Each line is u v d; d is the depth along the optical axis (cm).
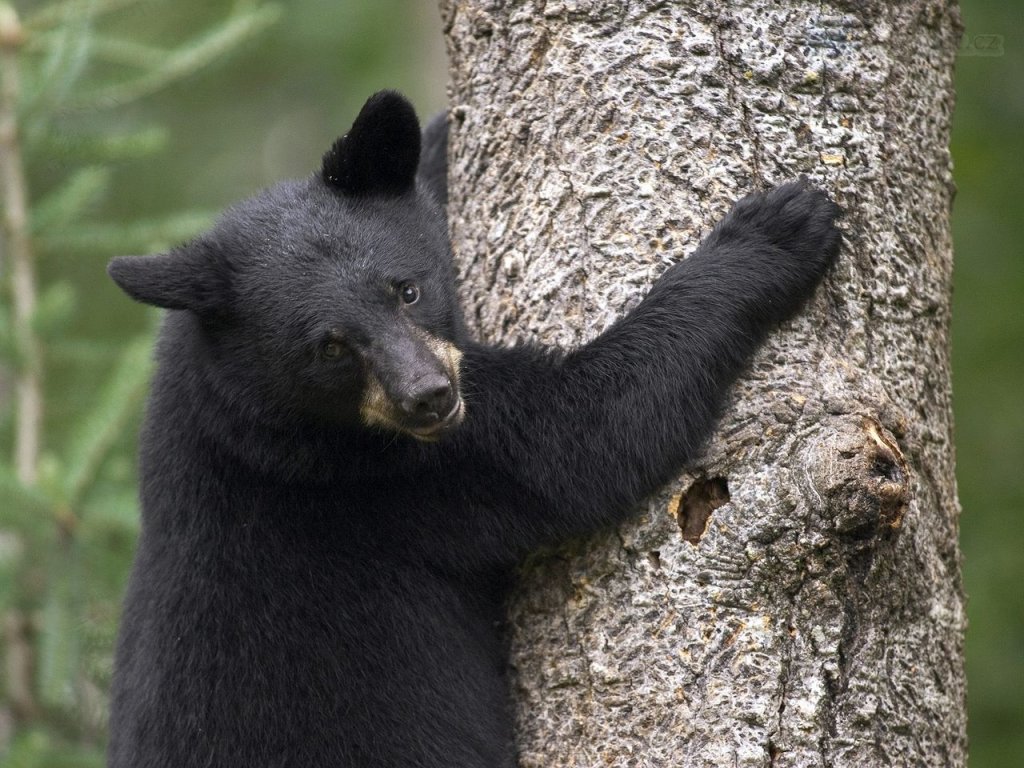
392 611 803
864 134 754
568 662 743
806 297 739
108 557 1063
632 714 705
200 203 2167
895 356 739
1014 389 1650
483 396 779
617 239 759
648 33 760
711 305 732
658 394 731
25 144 1145
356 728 790
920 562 716
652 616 712
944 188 795
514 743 768
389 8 2428
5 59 1146
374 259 808
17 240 1150
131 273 775
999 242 1728
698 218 751
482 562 797
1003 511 1583
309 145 2469
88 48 1128
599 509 741
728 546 694
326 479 810
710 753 679
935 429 752
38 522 1048
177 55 1186
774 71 752
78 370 1218
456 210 847
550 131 778
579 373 756
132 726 818
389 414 774
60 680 1033
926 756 708
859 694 684
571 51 774
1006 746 1452
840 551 680
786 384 721
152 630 819
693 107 753
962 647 760
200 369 818
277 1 2164
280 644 799
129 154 1176
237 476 817
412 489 801
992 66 1758
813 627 684
